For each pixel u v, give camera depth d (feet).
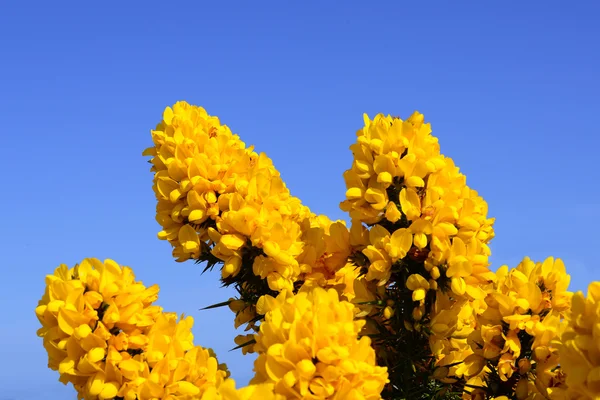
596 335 12.67
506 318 16.98
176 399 14.34
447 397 18.71
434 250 16.70
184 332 15.87
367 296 17.69
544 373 16.55
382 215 17.38
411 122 18.30
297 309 13.23
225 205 18.62
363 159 17.78
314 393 12.36
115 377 14.48
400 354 17.70
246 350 20.06
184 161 18.92
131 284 15.75
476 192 18.79
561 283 17.57
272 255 17.54
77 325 14.51
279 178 19.04
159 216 19.30
